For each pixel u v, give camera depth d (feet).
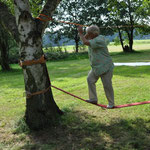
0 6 14.64
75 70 49.75
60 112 16.12
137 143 11.57
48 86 14.88
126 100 20.17
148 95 21.34
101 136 12.85
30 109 14.35
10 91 28.96
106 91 14.20
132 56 80.48
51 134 13.48
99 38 13.24
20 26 13.44
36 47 13.84
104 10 116.16
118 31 122.42
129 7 92.99
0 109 20.38
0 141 12.98
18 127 14.58
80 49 116.57
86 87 28.19
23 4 13.14
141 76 32.71
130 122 14.58
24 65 13.92
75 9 122.21
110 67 13.85
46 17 14.10
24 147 12.01
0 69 62.64
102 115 16.52
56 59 93.66
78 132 13.57
